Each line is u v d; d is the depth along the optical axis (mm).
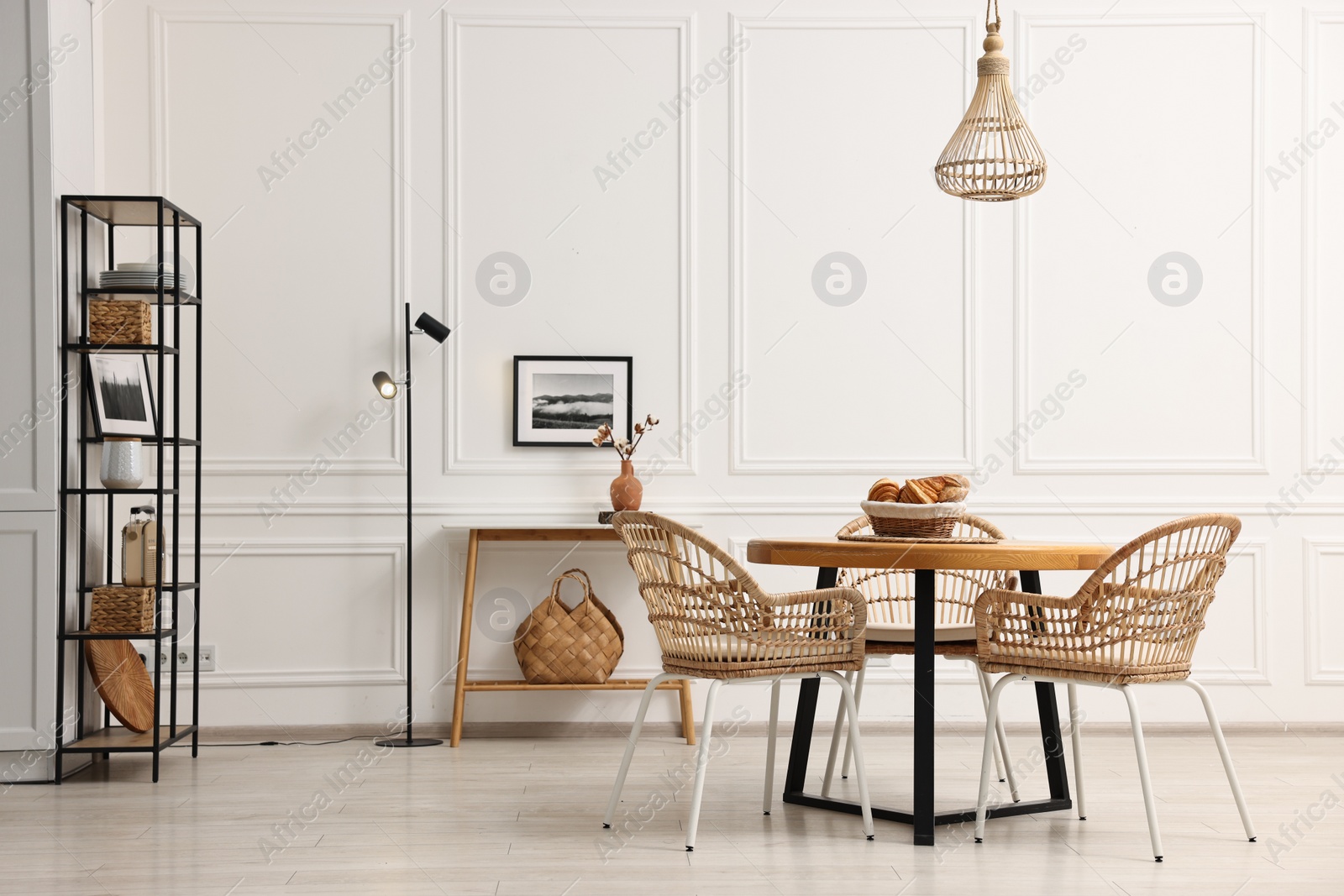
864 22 4270
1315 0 4270
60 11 3498
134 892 2311
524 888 2328
